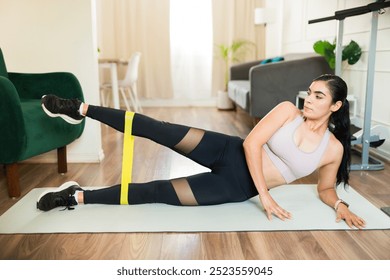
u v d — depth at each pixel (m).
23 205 2.00
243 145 1.74
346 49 3.46
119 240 1.61
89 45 2.90
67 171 2.75
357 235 1.67
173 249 1.54
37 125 2.23
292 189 2.26
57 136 2.46
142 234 1.67
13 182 2.15
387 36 3.08
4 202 2.10
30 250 1.54
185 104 6.86
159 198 1.88
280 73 3.96
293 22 5.73
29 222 1.78
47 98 1.81
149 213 1.87
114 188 1.90
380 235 1.67
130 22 6.38
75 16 2.87
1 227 1.73
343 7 3.98
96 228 1.71
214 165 1.86
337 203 1.84
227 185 1.86
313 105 1.65
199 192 1.85
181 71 6.74
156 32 6.46
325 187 1.94
